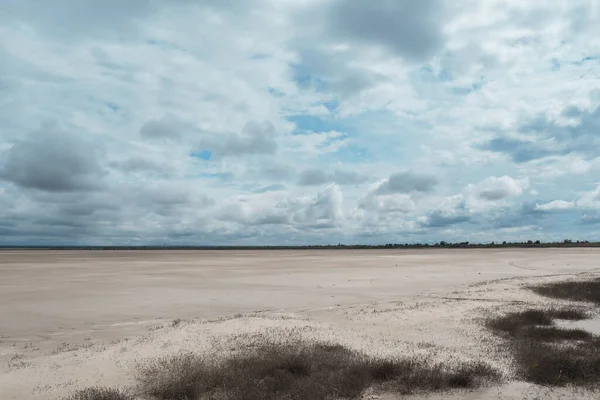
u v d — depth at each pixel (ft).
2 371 33.86
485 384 30.48
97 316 60.85
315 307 67.51
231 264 181.57
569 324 52.13
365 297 77.92
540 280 101.24
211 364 34.04
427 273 125.70
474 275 118.62
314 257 252.42
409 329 49.78
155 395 29.22
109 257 276.00
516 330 47.73
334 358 35.12
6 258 257.34
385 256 251.19
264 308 67.15
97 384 31.07
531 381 31.40
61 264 185.78
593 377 31.42
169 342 41.11
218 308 67.31
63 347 44.14
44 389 29.89
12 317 60.13
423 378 30.50
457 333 47.60
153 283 102.27
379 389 29.96
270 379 30.71
